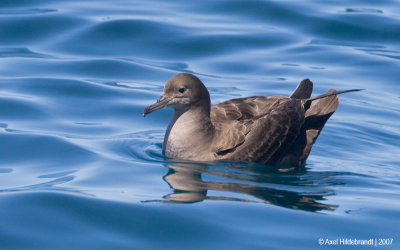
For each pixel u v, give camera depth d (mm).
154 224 10367
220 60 20109
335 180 13047
